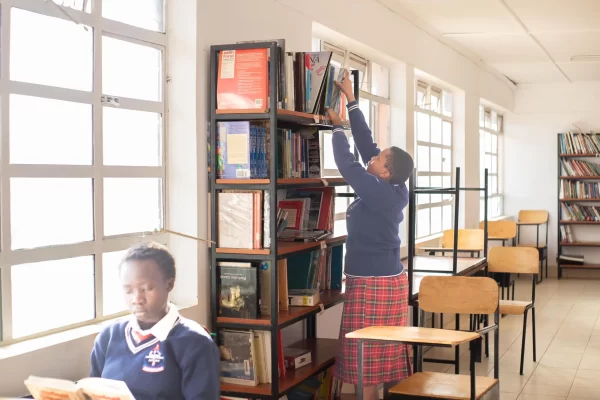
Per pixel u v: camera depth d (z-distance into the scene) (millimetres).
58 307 2900
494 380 3562
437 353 6008
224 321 3482
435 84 8086
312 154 4035
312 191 4273
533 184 11594
